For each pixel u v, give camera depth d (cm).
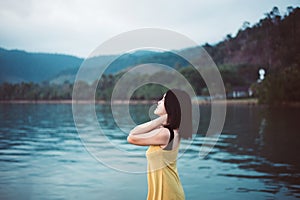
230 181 438
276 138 796
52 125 1091
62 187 409
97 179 443
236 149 670
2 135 888
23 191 390
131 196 374
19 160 573
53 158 589
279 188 407
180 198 178
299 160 567
